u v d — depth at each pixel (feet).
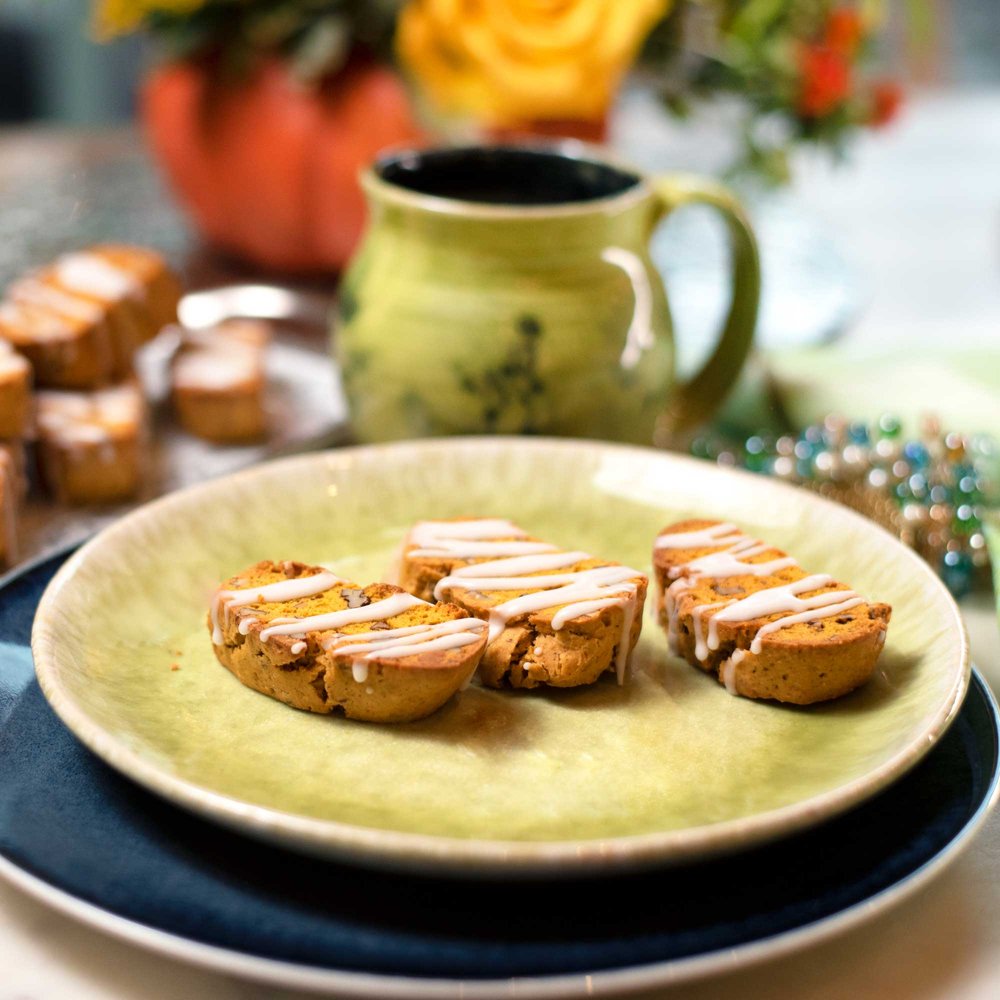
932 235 3.53
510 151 2.31
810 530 2.04
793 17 2.74
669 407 2.38
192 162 2.80
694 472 2.12
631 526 2.10
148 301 2.45
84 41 4.14
